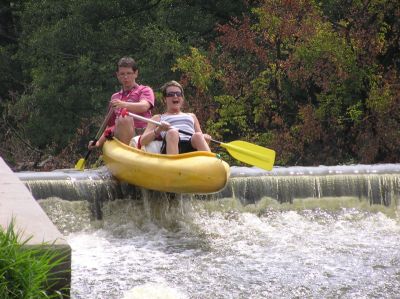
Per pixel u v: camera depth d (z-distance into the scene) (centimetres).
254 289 1154
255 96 2884
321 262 1307
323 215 1741
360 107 2862
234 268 1264
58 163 3303
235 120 2878
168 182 1538
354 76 2769
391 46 2914
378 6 2816
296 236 1530
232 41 2883
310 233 1569
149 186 1580
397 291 1156
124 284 1156
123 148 1684
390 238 1518
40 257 823
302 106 2841
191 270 1249
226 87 2888
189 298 1105
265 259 1327
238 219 1683
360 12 2822
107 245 1442
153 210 1642
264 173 1783
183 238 1513
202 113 2903
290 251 1389
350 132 2861
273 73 2861
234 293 1133
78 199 1639
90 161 3222
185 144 1630
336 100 2797
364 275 1232
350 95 2845
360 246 1433
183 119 1659
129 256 1341
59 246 848
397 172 1842
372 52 2789
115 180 1683
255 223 1666
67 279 852
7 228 894
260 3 3005
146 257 1334
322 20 2842
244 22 2916
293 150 2872
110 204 1659
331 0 2930
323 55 2723
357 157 2886
